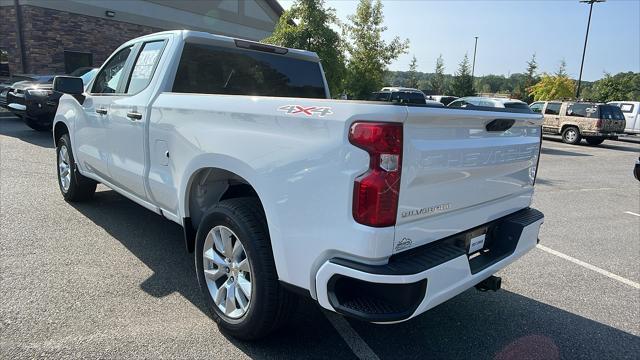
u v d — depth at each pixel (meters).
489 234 3.21
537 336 3.40
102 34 17.20
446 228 2.68
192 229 3.52
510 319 3.63
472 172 2.76
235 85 4.31
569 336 3.43
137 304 3.41
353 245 2.29
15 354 2.73
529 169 3.47
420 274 2.30
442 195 2.58
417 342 3.21
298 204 2.50
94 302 3.39
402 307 2.33
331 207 2.36
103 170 4.67
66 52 16.19
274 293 2.78
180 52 3.89
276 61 4.61
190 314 3.33
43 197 5.96
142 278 3.83
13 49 15.72
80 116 5.05
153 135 3.69
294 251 2.56
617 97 44.44
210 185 3.47
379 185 2.22
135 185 4.08
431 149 2.41
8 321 3.06
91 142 4.83
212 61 4.11
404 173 2.29
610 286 4.43
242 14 23.12
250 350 2.96
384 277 2.24
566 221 6.86
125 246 4.49
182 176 3.35
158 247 4.51
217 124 3.02
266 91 4.57
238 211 2.89
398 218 2.32
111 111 4.33
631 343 3.38
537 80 54.50
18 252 4.18
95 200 5.97
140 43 4.39
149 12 18.72
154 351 2.86
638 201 8.73
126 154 4.15
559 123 21.45
